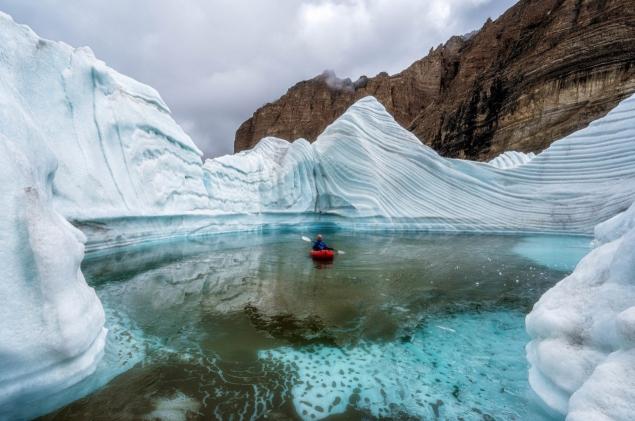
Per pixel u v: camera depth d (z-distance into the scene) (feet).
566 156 54.03
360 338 15.12
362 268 28.45
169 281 23.94
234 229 54.19
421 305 19.43
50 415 9.13
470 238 48.01
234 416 9.61
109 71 42.19
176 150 47.19
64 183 29.91
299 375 12.00
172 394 10.52
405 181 62.44
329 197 65.72
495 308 18.95
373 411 10.10
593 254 11.24
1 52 27.07
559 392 8.80
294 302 19.86
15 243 8.84
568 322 9.18
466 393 10.90
